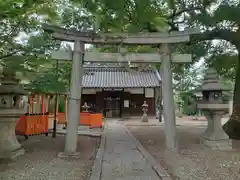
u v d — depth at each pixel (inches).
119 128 595.5
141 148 319.3
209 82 326.3
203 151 295.9
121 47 302.2
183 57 309.0
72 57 289.1
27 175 201.2
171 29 372.2
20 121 388.8
